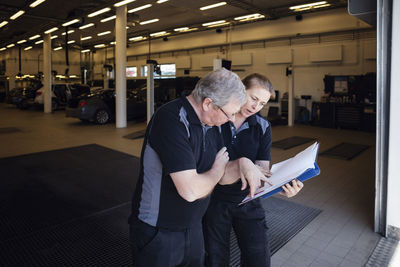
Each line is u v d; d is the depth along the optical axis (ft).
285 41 36.76
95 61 70.08
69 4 30.91
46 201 10.77
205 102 3.32
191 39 47.93
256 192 3.93
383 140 8.01
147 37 49.80
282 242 7.89
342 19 32.01
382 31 7.72
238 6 29.12
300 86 35.83
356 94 29.96
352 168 15.21
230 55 40.40
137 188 3.81
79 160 16.69
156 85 37.70
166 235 3.67
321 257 7.20
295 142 22.29
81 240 8.03
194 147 3.51
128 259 7.15
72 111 31.14
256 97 4.38
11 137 23.89
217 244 4.84
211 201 4.76
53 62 67.21
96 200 10.89
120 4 26.55
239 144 4.79
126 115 29.60
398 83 7.52
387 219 8.04
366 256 7.24
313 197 11.17
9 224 8.93
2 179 13.25
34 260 7.05
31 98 48.26
